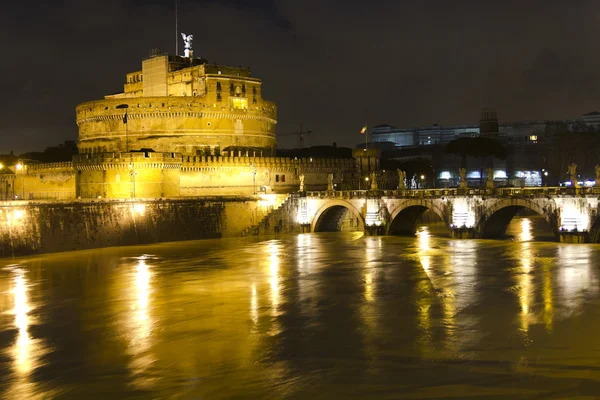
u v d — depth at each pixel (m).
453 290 72.44
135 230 123.31
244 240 131.88
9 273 89.56
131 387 45.25
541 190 112.62
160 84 186.38
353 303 67.69
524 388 42.78
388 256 100.75
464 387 43.31
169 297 72.81
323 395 42.97
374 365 47.97
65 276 86.88
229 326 59.69
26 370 49.22
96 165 144.00
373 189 147.25
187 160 149.62
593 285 72.12
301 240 129.62
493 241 113.12
